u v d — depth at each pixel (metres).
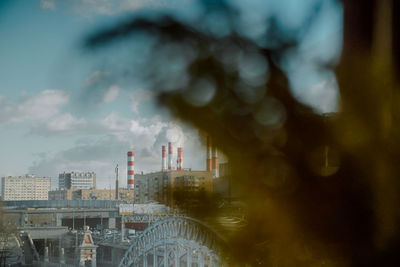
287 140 3.22
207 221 3.82
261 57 3.22
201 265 45.84
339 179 3.26
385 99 3.26
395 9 3.33
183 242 57.88
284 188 3.29
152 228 73.00
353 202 3.30
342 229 3.32
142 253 78.44
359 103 3.27
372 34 3.30
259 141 3.24
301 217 3.35
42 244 150.25
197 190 3.83
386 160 3.25
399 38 3.31
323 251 3.32
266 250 3.43
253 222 3.48
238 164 3.30
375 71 3.31
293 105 3.24
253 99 3.19
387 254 3.24
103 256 123.88
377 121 3.25
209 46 3.17
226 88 3.17
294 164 3.26
